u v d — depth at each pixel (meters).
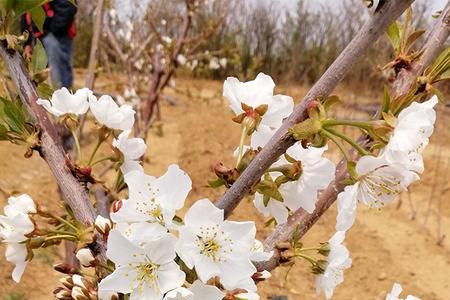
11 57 0.32
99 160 0.31
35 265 1.27
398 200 1.85
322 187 0.28
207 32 2.06
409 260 1.51
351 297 1.33
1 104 0.31
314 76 4.89
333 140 0.24
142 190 0.24
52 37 1.41
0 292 1.15
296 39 5.01
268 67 5.34
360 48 0.25
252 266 0.23
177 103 3.70
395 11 0.24
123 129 0.32
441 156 2.49
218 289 0.24
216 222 0.24
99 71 1.33
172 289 0.23
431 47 0.33
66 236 0.28
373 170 0.25
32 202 0.29
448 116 2.99
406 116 0.24
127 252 0.23
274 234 0.32
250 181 0.26
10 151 2.09
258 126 0.29
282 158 0.29
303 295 1.28
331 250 0.31
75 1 0.38
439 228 1.63
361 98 3.73
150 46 2.24
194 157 2.22
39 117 0.31
